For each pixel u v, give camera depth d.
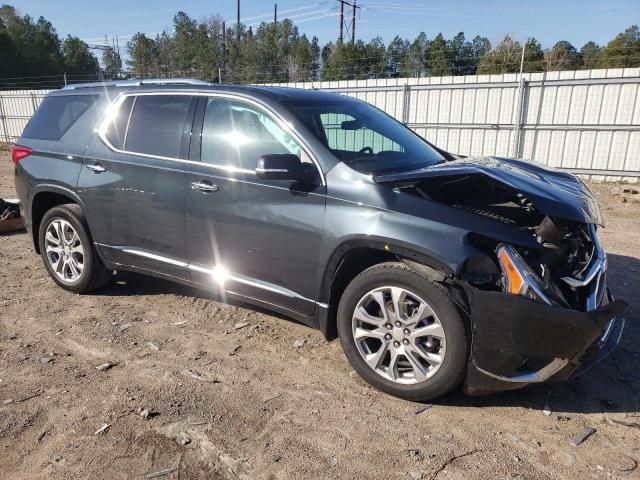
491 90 14.59
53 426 2.87
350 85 17.38
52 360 3.59
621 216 9.43
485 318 2.79
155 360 3.60
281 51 47.53
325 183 3.28
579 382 3.39
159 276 4.24
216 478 2.50
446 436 2.82
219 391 3.22
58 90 4.96
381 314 3.18
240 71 37.84
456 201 3.37
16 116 25.33
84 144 4.47
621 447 2.76
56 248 4.82
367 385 3.31
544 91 13.87
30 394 3.16
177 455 2.65
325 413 3.02
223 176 3.66
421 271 2.93
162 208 3.99
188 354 3.69
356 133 3.83
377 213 3.07
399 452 2.69
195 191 3.79
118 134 4.29
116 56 65.81
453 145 15.59
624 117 13.04
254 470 2.55
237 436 2.80
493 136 14.88
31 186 4.80
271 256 3.52
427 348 3.04
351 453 2.68
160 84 4.25
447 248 2.85
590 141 13.60
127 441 2.75
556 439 2.81
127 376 3.39
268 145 3.57
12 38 54.03
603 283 3.21
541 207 2.97
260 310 4.42
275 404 3.10
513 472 2.56
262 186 3.49
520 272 2.75
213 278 3.86
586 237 3.37
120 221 4.28
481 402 3.14
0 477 2.49
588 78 13.25
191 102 3.96
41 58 57.25
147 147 4.10
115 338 3.93
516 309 2.72
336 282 3.33
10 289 4.92
